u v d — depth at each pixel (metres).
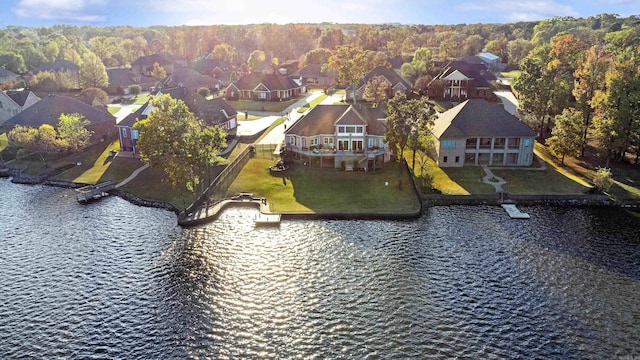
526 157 76.44
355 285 45.97
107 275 48.16
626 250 51.97
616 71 72.75
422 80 129.88
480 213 61.91
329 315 41.59
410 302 43.22
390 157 79.56
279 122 105.44
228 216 61.69
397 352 37.12
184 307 42.94
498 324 40.19
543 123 96.75
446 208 63.53
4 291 45.44
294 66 194.00
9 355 37.16
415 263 49.78
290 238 55.62
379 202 64.06
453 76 121.94
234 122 94.44
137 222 60.75
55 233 57.75
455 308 42.31
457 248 52.81
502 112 77.69
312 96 141.00
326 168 76.31
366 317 41.25
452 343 38.03
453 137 74.75
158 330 39.97
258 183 70.62
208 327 40.28
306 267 49.25
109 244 54.72
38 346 38.16
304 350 37.53
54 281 47.16
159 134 61.78
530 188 67.50
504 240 54.56
